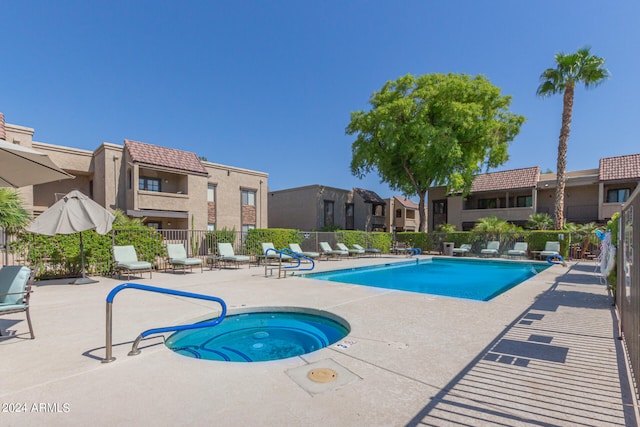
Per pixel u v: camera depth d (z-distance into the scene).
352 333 3.99
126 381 2.69
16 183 4.96
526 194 25.47
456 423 2.09
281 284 8.06
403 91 21.59
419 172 22.89
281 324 5.34
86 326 4.32
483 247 19.05
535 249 16.66
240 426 2.05
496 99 21.12
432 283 10.13
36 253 8.66
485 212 25.75
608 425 2.06
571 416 2.16
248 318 5.46
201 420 2.12
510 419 2.13
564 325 4.34
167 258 11.23
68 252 9.09
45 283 8.30
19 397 2.40
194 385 2.62
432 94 19.61
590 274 10.11
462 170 21.83
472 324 4.39
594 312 5.06
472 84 20.14
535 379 2.72
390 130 20.20
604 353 3.31
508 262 15.22
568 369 2.92
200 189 19.17
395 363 3.06
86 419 2.12
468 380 2.71
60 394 2.46
